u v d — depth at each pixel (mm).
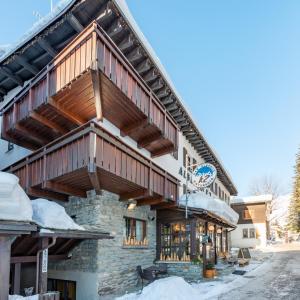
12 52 10570
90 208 10094
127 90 9328
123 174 9148
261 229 34375
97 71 7844
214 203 14492
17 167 10453
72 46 8555
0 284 5785
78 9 8867
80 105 9648
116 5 8641
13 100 10438
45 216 7695
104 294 9641
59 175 8664
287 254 24672
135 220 12055
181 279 10086
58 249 9289
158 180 11438
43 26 9445
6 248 5961
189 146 19000
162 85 12492
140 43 10039
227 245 22766
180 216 13156
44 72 9305
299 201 33625
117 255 10484
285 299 9195
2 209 6023
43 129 10648
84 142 8156
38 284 7285
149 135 12039
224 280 12422
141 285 11273
